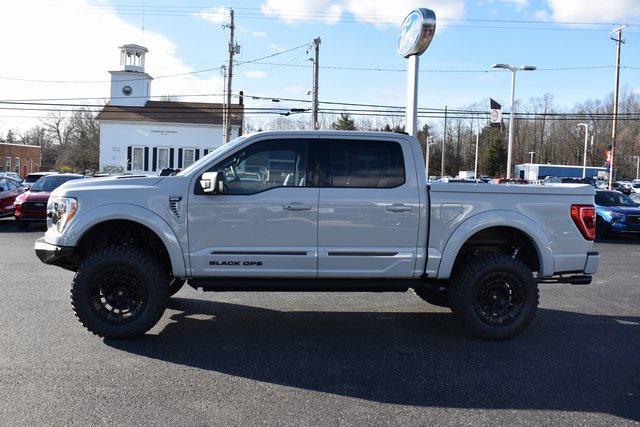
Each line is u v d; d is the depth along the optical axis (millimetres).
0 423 3805
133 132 46031
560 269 6180
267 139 5898
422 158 6000
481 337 6020
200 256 5738
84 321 5660
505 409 4219
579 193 6219
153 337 5941
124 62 48250
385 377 4879
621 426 3957
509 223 5996
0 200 17812
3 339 5734
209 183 5551
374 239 5855
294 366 5121
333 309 7438
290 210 5758
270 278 5859
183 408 4121
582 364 5320
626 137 94000
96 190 5742
